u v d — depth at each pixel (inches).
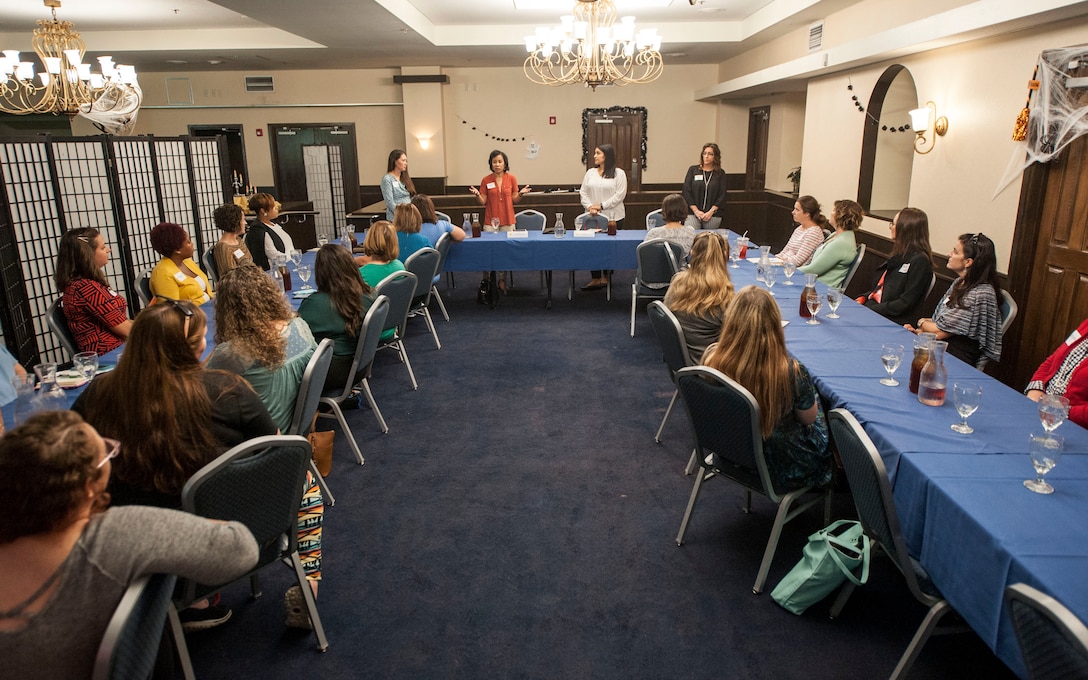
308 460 73.2
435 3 297.4
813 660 81.1
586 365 188.2
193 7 295.1
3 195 162.2
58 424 46.1
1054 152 152.1
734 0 291.4
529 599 92.9
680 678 78.7
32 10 298.0
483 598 93.1
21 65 261.6
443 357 197.2
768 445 90.7
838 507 114.8
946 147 204.8
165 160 211.5
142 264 205.6
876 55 221.1
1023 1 149.1
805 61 281.7
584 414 155.1
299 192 492.1
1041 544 59.4
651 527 110.1
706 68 467.2
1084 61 143.6
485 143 484.1
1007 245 175.5
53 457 44.3
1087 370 92.5
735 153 473.1
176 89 473.7
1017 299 168.6
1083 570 55.8
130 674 48.6
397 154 262.7
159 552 49.0
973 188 191.0
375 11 256.1
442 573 98.7
